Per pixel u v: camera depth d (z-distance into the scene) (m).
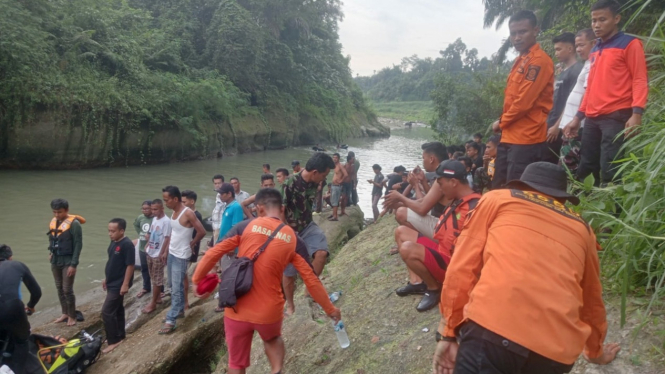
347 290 5.39
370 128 50.88
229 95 26.70
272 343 3.72
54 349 5.46
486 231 2.10
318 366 4.06
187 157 23.75
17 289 4.82
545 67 3.90
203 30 29.56
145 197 14.84
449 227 3.55
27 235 10.45
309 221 4.87
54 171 18.16
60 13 19.75
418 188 4.73
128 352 5.90
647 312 2.60
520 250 1.91
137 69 21.92
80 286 8.08
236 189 9.09
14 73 17.00
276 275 3.53
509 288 1.85
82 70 19.45
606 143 3.63
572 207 3.45
